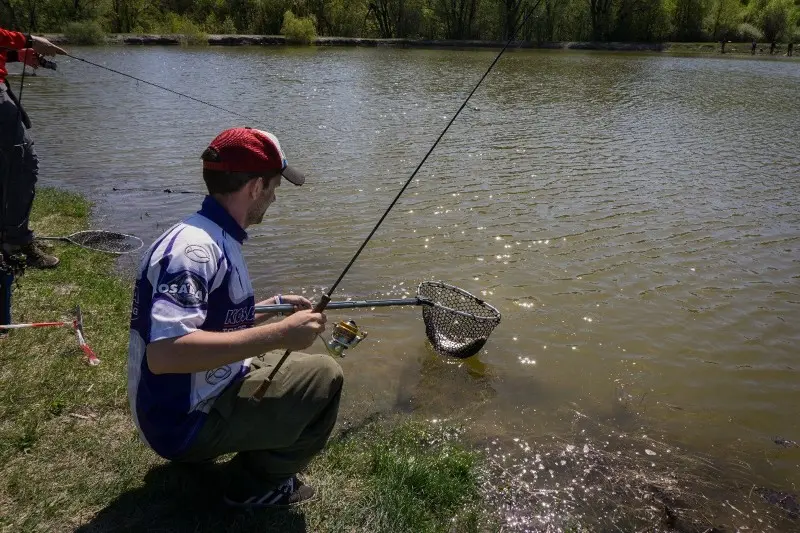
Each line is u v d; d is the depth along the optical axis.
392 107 18.86
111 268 6.46
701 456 4.28
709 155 13.18
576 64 37.81
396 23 60.34
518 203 9.53
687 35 64.12
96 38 41.94
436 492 3.60
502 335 5.75
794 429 4.61
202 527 3.07
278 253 7.36
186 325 2.44
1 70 5.37
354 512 3.30
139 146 12.73
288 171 2.89
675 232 8.42
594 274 7.06
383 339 5.59
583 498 3.81
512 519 3.57
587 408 4.75
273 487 3.18
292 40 51.16
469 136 14.69
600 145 14.00
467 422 4.49
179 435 2.76
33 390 3.98
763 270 7.28
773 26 64.81
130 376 2.77
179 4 57.38
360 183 10.39
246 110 17.50
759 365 5.41
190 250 2.54
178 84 23.09
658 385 5.08
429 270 7.06
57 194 8.87
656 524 3.64
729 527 3.67
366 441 4.10
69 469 3.37
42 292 5.45
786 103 21.78
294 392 2.91
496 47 54.44
